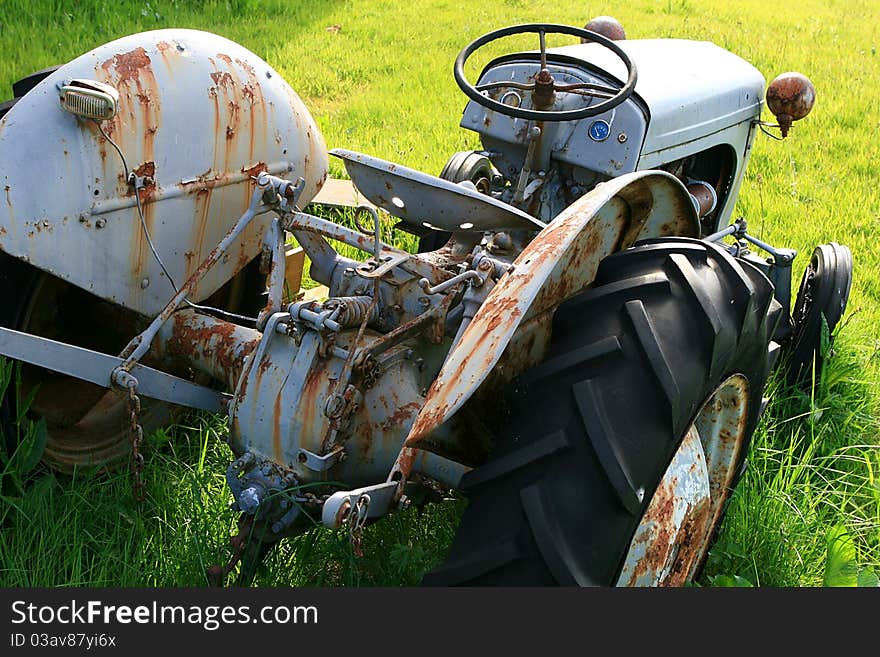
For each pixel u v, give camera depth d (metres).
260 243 2.92
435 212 2.36
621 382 1.87
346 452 2.19
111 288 2.50
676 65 3.58
